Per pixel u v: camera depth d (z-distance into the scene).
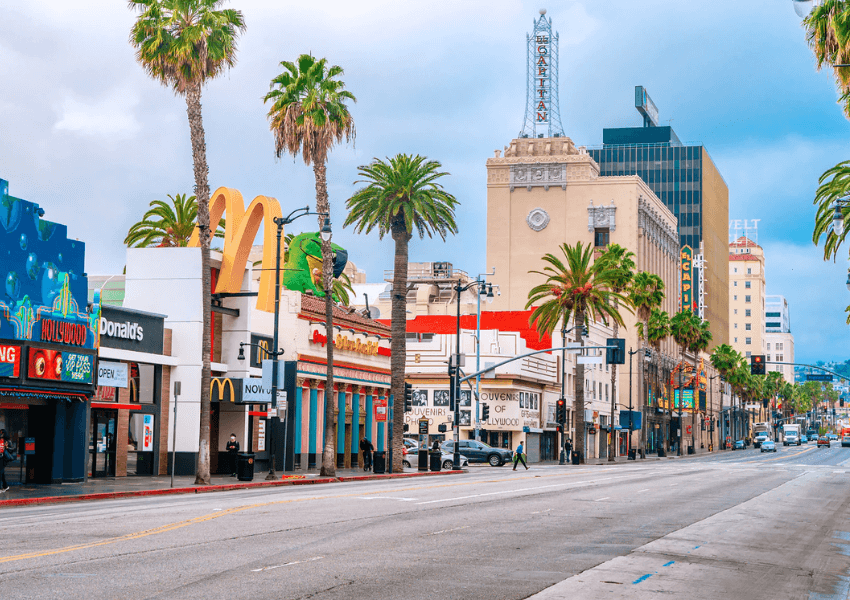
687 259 159.75
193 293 42.91
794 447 165.38
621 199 126.50
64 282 34.69
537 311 75.19
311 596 11.41
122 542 16.00
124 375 39.03
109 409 38.53
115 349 38.03
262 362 44.31
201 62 36.56
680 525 22.06
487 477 46.97
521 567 14.51
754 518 24.70
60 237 34.62
